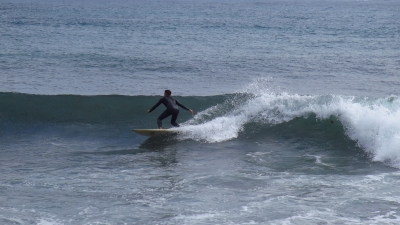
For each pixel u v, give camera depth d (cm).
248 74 6712
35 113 3728
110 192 2222
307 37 12494
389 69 7219
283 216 1931
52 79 5894
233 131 3453
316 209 2011
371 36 12875
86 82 5769
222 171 2605
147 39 11312
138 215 1938
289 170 2634
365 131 3127
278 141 3278
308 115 3534
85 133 3497
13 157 2884
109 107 3869
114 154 2981
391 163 2748
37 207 2008
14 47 8888
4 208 1984
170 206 2045
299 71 7031
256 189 2284
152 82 5906
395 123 2981
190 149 3109
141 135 3459
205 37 12088
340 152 3025
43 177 2453
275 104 3666
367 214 1958
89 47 9356
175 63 7475
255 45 10425
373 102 3422
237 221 1877
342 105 3434
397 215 1944
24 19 17588
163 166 2708
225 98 3956
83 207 2020
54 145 3216
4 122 3603
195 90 5475
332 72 6969
